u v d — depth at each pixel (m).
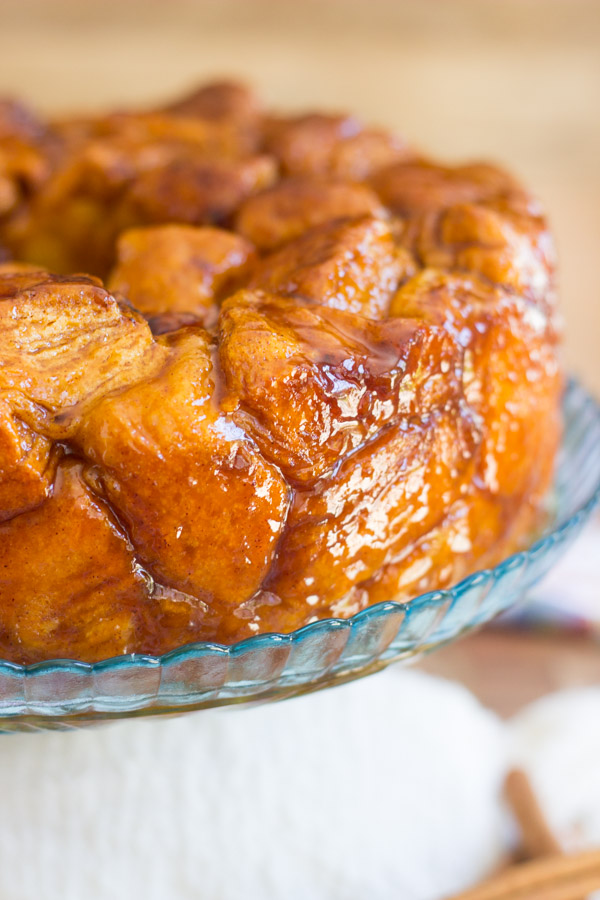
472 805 0.52
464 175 0.50
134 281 0.43
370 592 0.40
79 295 0.37
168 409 0.36
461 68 1.18
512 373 0.42
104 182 0.50
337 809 0.49
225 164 0.49
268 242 0.45
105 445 0.36
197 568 0.38
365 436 0.38
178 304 0.42
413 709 0.53
